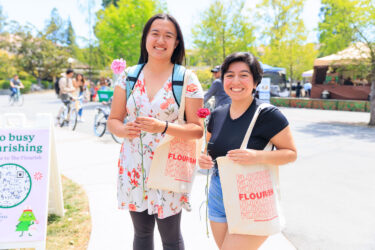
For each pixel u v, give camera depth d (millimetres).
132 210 1784
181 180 1719
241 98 1607
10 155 2186
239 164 1502
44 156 2232
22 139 2211
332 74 20141
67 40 58438
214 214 1750
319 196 3902
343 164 5426
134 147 1765
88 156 5715
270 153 1495
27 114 12938
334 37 10211
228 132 1654
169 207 1744
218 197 1721
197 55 20609
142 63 1896
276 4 20078
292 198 3836
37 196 2170
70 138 7516
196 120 1747
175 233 1854
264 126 1544
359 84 18812
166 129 1599
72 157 5641
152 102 1716
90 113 13398
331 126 10250
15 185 2162
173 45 1754
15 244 2094
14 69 38750
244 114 1627
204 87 23047
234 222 1521
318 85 20016
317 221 3184
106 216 3213
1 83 34594
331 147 6875
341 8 9891
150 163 1747
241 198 1508
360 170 5055
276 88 20438
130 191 1778
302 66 23031
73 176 4527
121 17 17953
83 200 3619
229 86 1611
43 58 40781
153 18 1755
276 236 2867
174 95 1725
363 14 9555
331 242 2758
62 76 9078
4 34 39938
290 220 3207
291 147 1545
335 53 10555
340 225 3092
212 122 1838
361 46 10234
